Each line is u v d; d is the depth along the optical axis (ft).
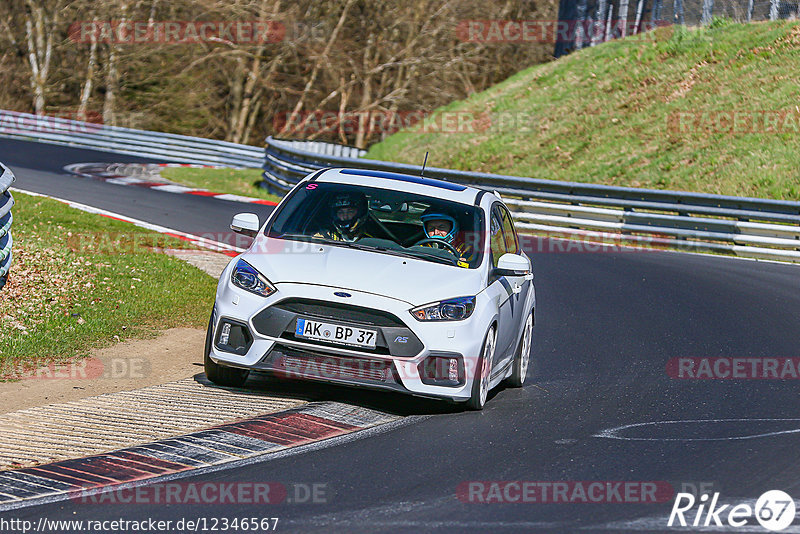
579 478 64.23
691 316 135.74
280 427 74.38
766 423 82.53
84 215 196.54
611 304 144.15
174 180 307.58
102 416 75.66
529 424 79.71
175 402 80.74
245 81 568.41
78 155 366.02
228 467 64.34
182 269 147.84
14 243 148.15
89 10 540.93
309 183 95.96
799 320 133.69
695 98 322.14
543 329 126.41
